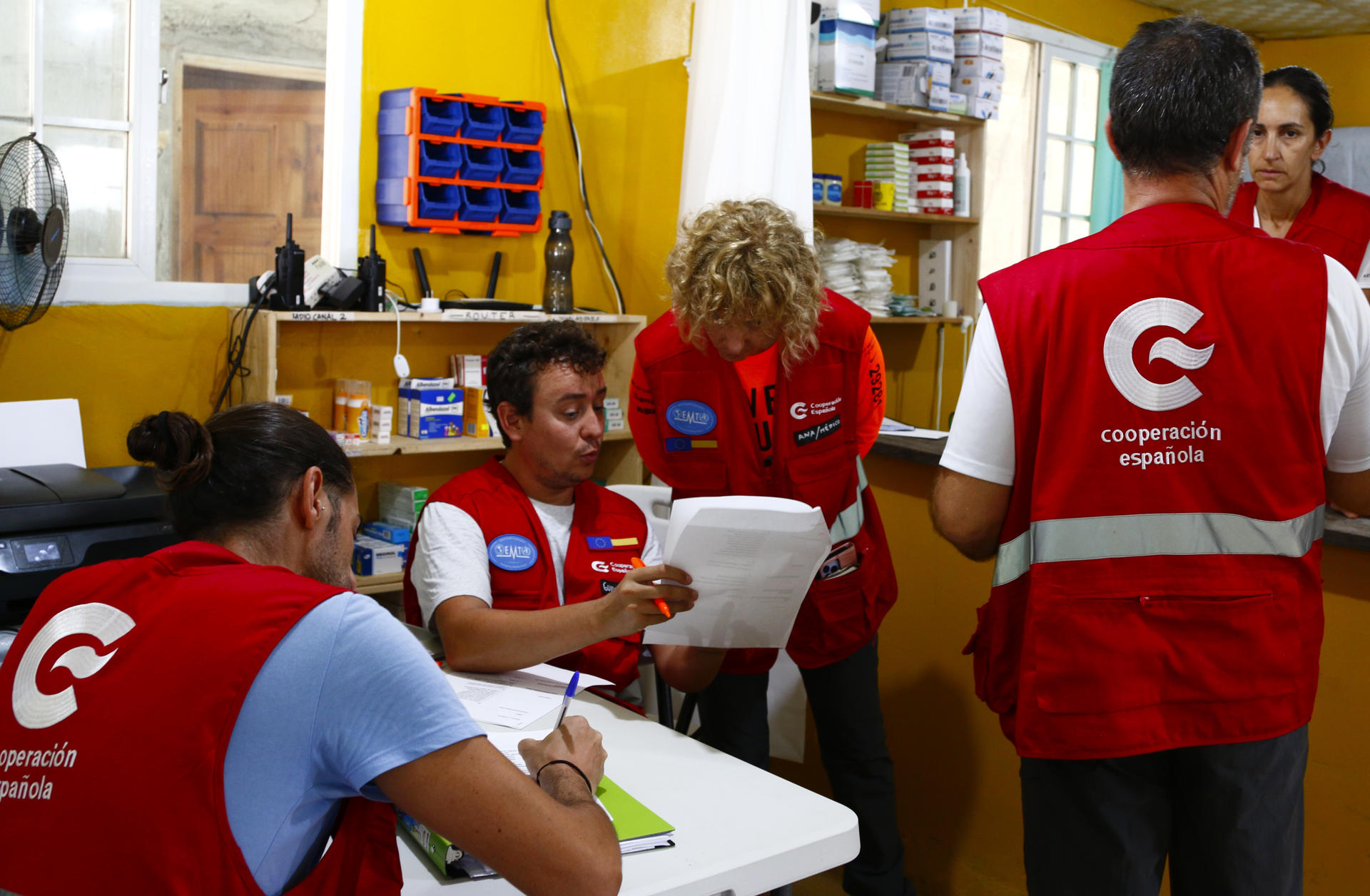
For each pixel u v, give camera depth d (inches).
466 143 127.1
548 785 41.9
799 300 66.3
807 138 121.3
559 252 135.5
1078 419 50.4
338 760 33.4
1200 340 48.8
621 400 142.6
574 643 59.4
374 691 33.7
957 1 186.1
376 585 118.5
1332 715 75.9
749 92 116.2
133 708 32.6
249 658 32.9
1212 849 51.9
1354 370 49.0
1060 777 53.3
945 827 103.4
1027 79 201.8
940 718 103.5
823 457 76.8
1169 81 50.0
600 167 145.7
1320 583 51.4
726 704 81.0
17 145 95.0
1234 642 49.6
